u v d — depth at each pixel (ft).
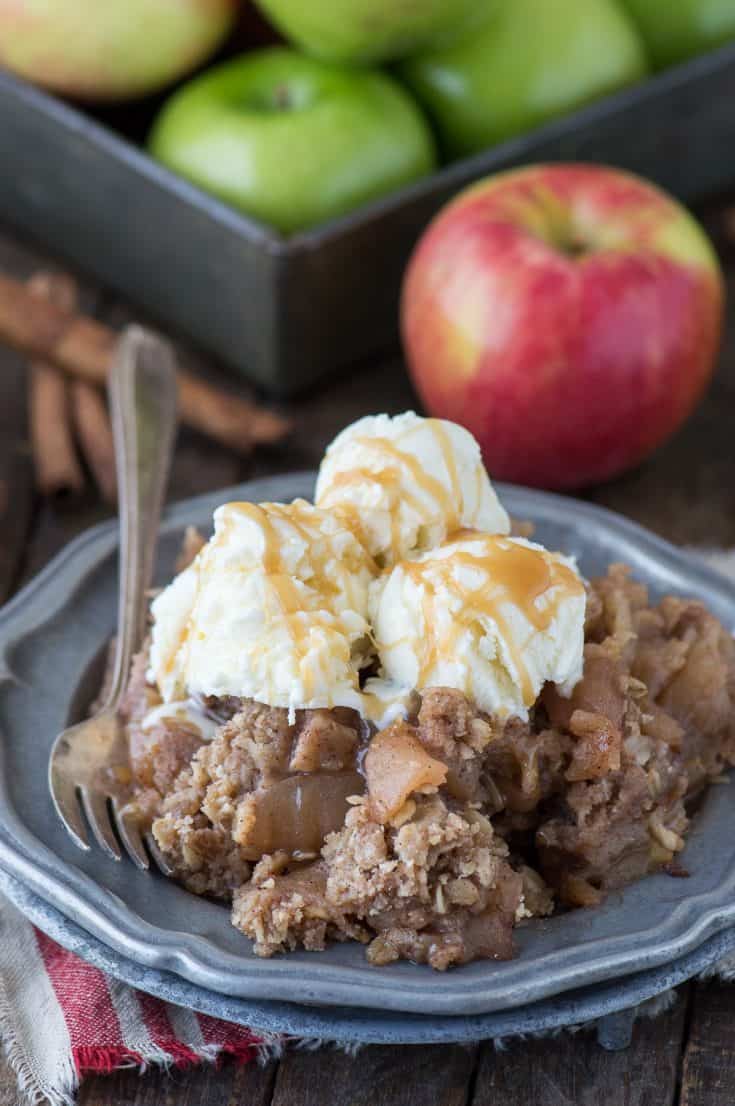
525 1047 1.70
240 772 1.68
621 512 2.18
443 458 1.75
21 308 2.25
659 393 2.10
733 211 2.44
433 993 1.58
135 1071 1.70
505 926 1.64
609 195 2.12
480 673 1.68
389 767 1.65
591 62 2.29
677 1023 1.72
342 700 1.68
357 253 2.19
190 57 2.30
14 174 2.36
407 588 1.69
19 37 2.25
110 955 1.63
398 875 1.63
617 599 1.78
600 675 1.71
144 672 1.77
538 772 1.69
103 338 2.25
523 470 2.16
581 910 1.67
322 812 1.67
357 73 2.24
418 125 2.25
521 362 2.07
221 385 2.30
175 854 1.68
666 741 1.73
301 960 1.62
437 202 2.22
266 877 1.66
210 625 1.69
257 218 2.20
